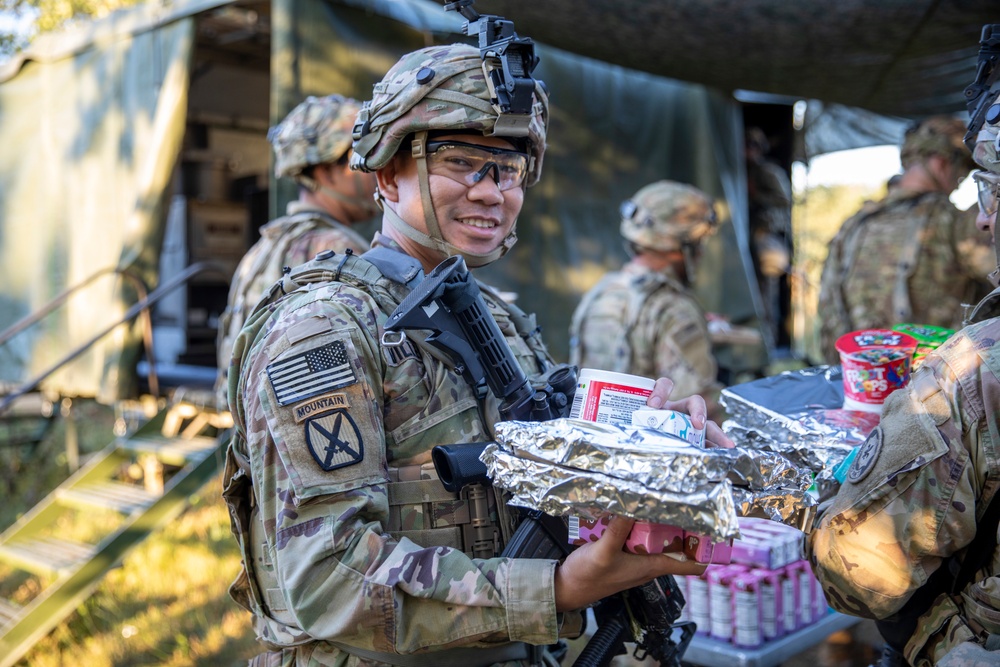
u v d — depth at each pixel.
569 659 3.07
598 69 6.08
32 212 6.03
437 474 1.43
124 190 5.43
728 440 1.45
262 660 1.60
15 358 6.11
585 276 5.90
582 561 1.29
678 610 1.64
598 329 3.90
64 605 4.05
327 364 1.37
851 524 1.46
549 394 1.57
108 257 5.54
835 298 4.68
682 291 3.85
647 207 3.93
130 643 3.99
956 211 4.29
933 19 4.33
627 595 1.60
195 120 7.36
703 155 6.54
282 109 4.23
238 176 7.47
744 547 2.51
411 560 1.31
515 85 1.46
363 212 3.58
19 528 4.56
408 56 1.57
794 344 8.59
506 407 1.50
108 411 8.47
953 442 1.38
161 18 5.12
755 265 8.03
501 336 1.51
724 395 1.92
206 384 5.54
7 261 6.15
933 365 1.45
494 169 1.54
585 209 5.96
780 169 8.60
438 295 1.42
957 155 4.46
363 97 4.55
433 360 1.47
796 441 1.70
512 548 1.39
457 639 1.32
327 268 1.53
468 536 1.45
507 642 1.40
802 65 5.04
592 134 6.01
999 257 1.53
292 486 1.32
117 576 4.71
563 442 1.17
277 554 1.34
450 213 1.55
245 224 7.48
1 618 4.09
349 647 1.44
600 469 1.15
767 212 8.04
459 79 1.50
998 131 1.49
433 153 1.53
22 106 6.07
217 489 6.09
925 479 1.40
